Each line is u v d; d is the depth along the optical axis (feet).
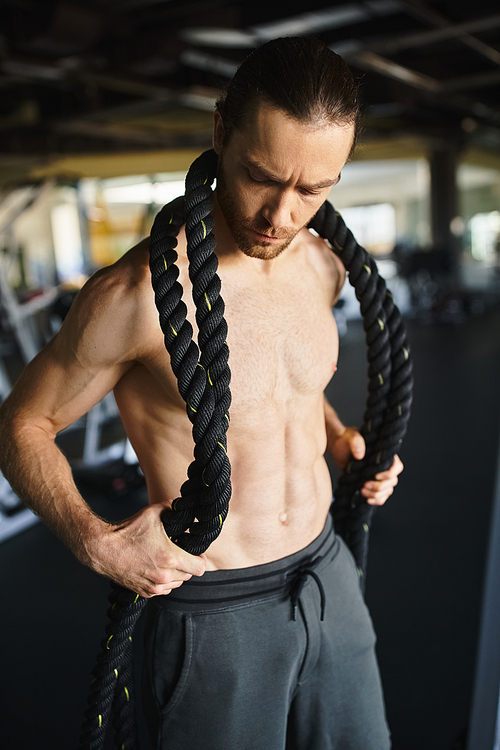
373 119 27.84
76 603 7.58
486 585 4.11
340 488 3.72
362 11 14.90
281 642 2.88
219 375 2.43
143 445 2.90
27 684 6.10
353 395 16.62
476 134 34.12
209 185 2.61
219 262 2.82
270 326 2.87
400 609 6.93
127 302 2.56
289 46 2.22
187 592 2.81
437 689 5.63
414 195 46.34
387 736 3.31
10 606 7.57
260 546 2.91
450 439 12.72
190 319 2.73
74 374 2.66
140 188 30.99
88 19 14.71
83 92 21.38
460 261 36.47
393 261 33.60
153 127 27.22
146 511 2.49
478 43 17.79
